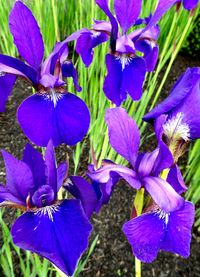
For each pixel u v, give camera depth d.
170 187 0.14
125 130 0.15
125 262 0.28
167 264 0.28
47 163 0.14
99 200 0.15
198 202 0.33
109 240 0.29
